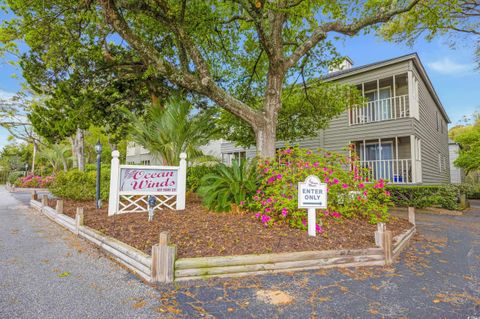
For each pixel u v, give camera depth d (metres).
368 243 3.71
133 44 5.16
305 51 6.66
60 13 6.64
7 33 7.16
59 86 8.16
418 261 3.62
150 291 2.55
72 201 7.94
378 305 2.34
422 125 12.02
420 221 7.16
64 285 2.67
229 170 5.88
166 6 5.16
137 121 7.48
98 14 6.94
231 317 2.11
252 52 8.48
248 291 2.58
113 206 5.41
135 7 5.21
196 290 2.58
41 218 6.62
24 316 2.07
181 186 6.00
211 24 6.74
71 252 3.75
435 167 14.78
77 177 8.93
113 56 8.40
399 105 11.09
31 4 6.36
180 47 6.44
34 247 3.98
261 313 2.17
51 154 21.88
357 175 5.43
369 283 2.82
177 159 7.21
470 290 2.68
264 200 4.65
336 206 4.97
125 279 2.83
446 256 3.87
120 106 9.57
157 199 5.93
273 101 6.35
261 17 5.59
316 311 2.21
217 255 3.05
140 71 8.78
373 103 12.56
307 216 4.33
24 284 2.67
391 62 10.77
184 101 7.81
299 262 3.14
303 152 5.18
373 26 6.82
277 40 6.39
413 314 2.19
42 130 9.03
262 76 9.06
